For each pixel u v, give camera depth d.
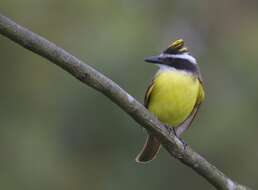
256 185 14.57
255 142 14.74
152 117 8.12
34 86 15.62
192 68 10.26
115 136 14.85
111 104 14.80
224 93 15.91
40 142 15.15
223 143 14.64
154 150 10.28
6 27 7.49
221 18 19.27
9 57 15.61
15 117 15.49
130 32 15.77
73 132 15.09
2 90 15.62
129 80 14.42
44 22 15.93
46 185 14.83
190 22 19.08
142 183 14.93
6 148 15.11
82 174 15.13
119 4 16.86
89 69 7.70
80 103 14.95
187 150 8.35
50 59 7.63
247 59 16.70
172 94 10.09
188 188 14.93
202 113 15.11
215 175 8.40
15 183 14.67
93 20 16.20
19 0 15.81
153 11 18.59
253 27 19.16
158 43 16.47
